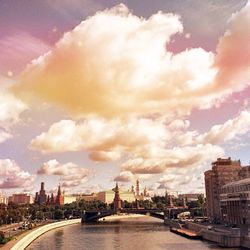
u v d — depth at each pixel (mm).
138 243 197625
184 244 187250
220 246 172125
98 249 176750
